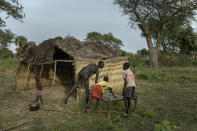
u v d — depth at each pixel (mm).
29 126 4641
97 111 5637
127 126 4641
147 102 7094
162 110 6117
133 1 22266
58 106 6336
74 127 4520
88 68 6242
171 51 31672
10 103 6840
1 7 12352
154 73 13320
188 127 4688
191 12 20688
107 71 8375
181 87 10250
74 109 6055
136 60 20547
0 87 9914
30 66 9492
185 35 30344
